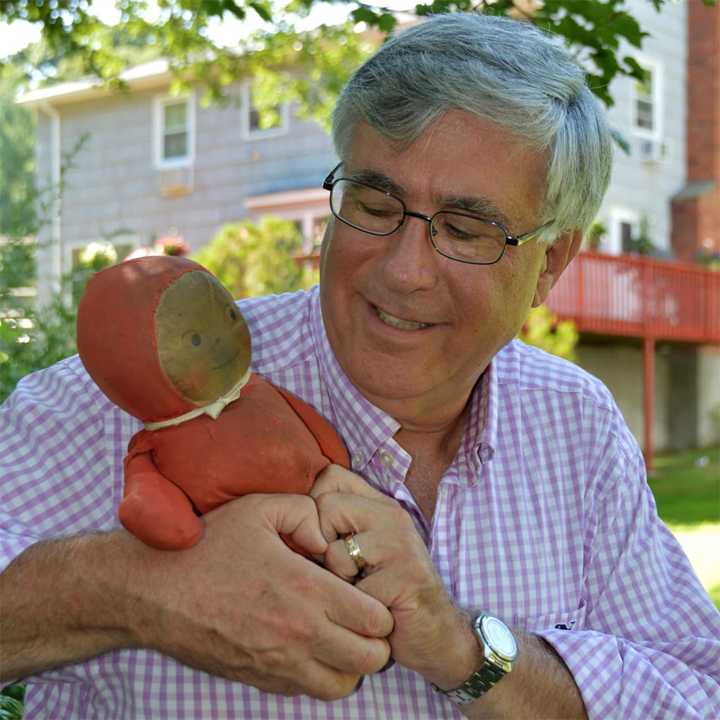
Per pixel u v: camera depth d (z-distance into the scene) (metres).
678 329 15.28
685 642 1.85
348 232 1.65
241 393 1.53
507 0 2.99
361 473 1.81
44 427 1.69
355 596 1.40
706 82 17.12
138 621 1.41
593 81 2.98
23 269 4.19
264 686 1.42
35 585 1.45
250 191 16.00
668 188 17.02
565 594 1.88
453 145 1.57
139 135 17.00
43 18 5.41
